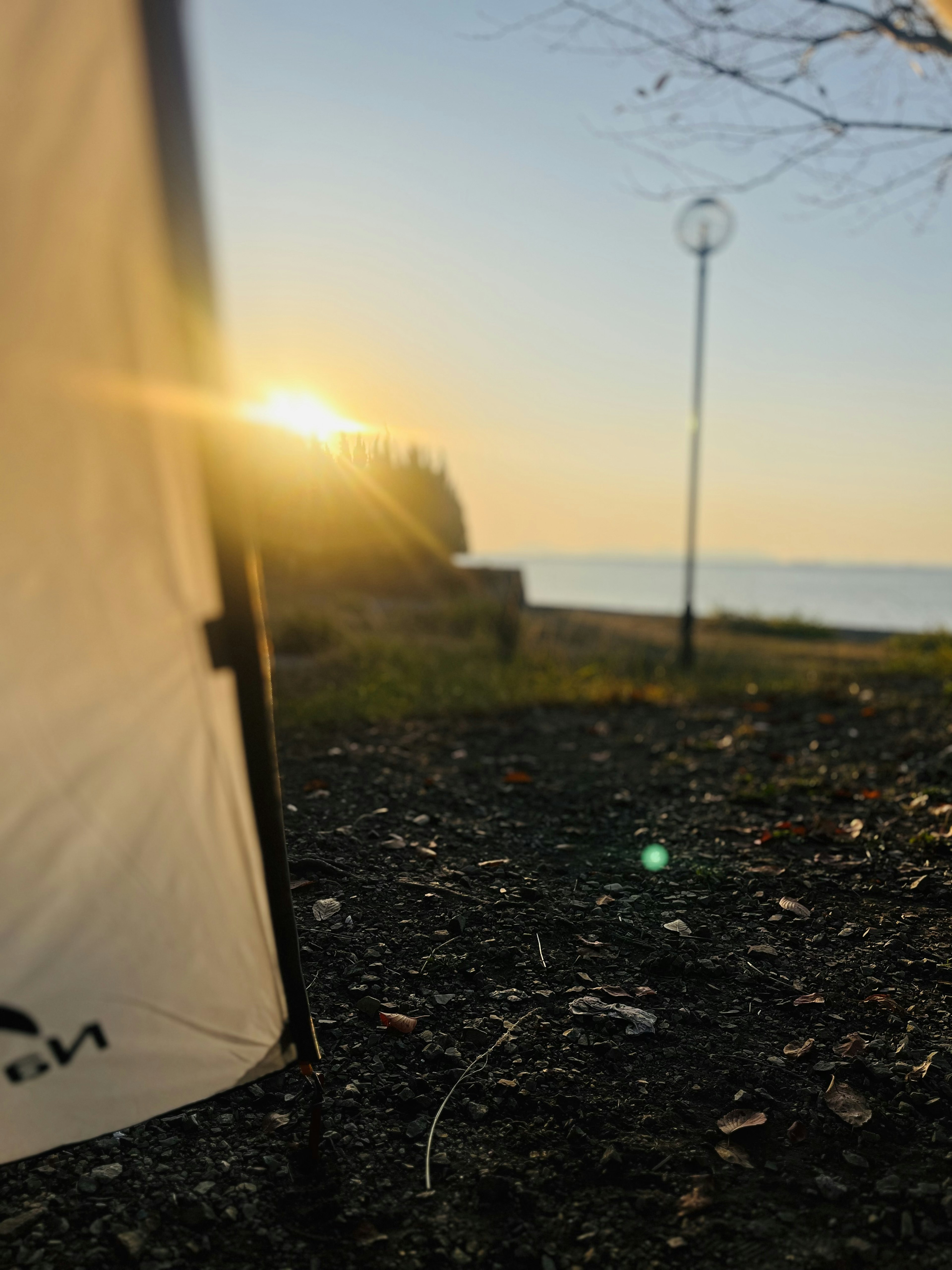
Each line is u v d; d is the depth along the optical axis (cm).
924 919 332
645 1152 207
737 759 601
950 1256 174
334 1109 226
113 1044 156
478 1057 247
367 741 638
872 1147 208
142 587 142
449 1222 188
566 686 876
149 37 125
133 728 146
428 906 347
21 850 142
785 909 342
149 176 128
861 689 911
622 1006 271
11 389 129
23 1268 175
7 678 137
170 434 138
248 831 159
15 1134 152
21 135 123
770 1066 241
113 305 131
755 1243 179
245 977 166
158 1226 187
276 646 1058
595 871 392
